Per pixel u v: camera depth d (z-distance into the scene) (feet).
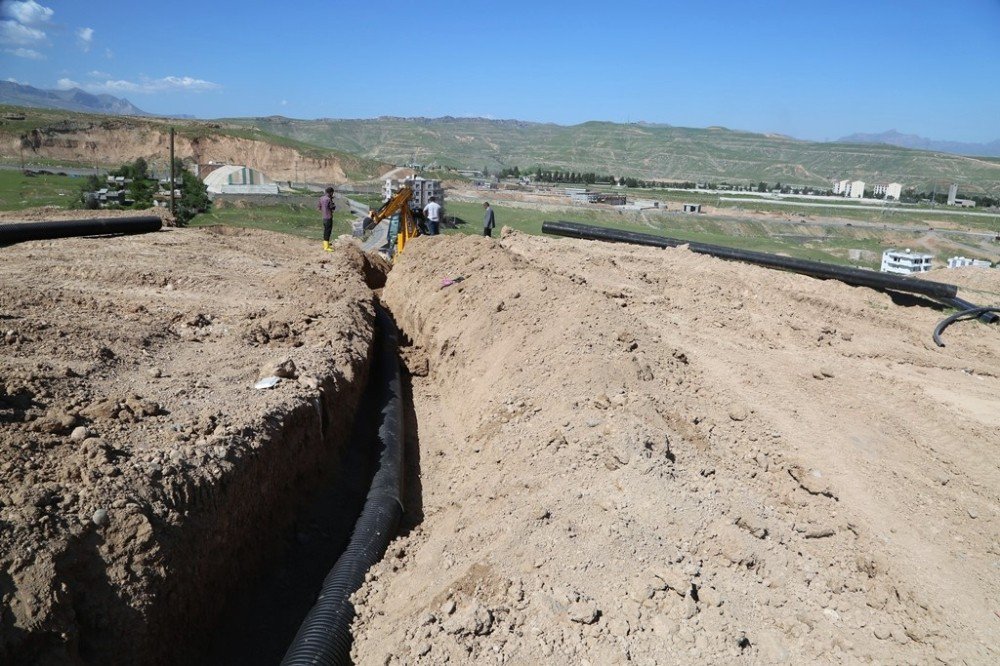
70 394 21.79
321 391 27.78
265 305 39.70
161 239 58.54
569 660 15.29
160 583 16.46
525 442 25.16
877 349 39.60
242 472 20.68
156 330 31.55
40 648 13.75
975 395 33.60
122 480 17.69
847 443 26.73
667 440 23.26
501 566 18.28
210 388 25.71
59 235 53.47
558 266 53.06
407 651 16.34
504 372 31.91
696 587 17.02
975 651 16.07
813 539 19.97
